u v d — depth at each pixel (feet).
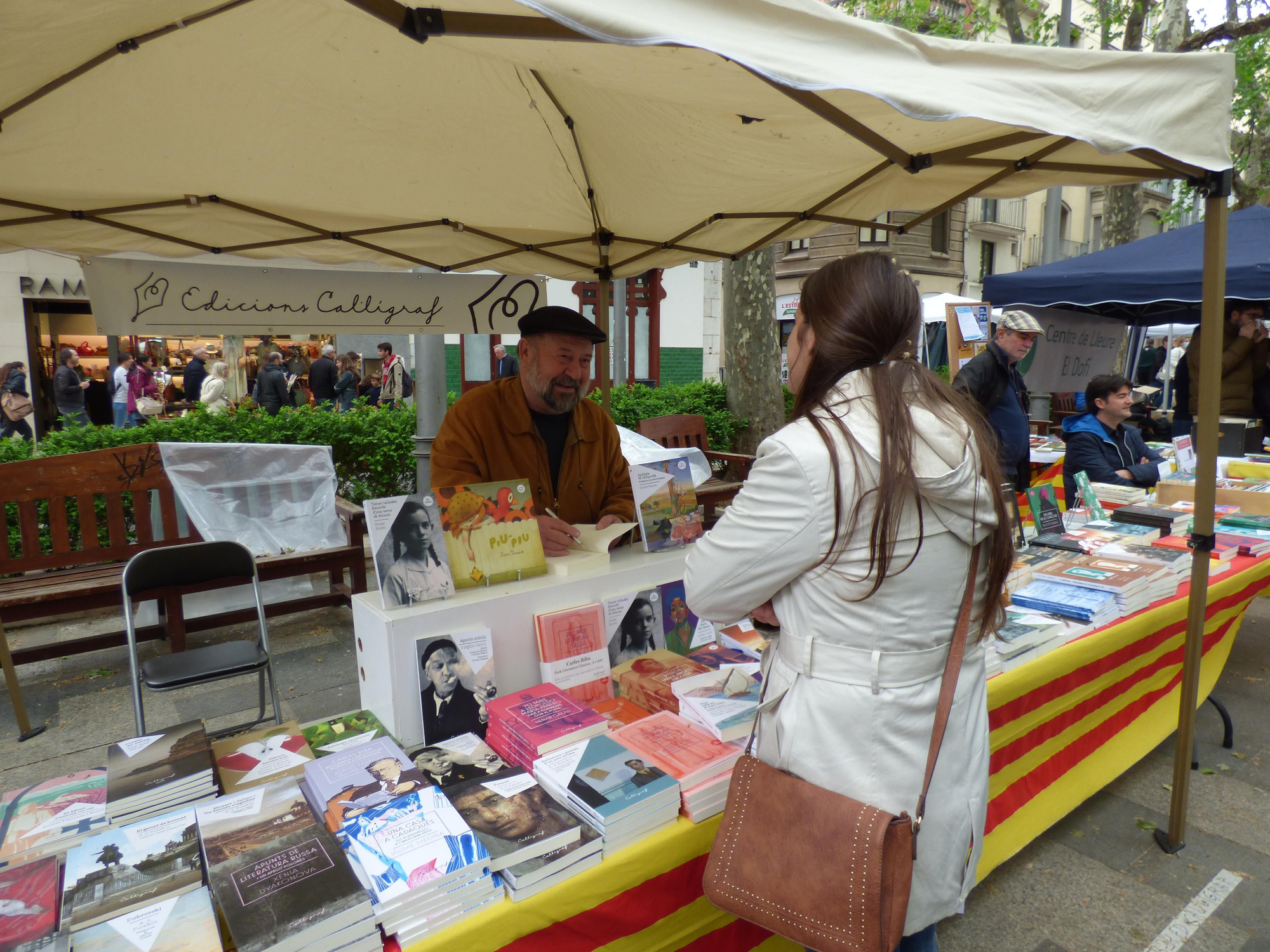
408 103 7.27
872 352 3.82
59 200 7.79
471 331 10.72
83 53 5.64
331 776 4.48
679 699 5.40
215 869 3.58
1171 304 20.12
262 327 9.40
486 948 3.78
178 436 16.79
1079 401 34.83
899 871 3.55
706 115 7.04
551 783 4.56
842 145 7.49
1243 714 11.35
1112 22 33.24
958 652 3.85
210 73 6.31
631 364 39.37
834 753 3.74
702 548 3.96
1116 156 6.95
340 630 14.47
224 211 8.76
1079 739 7.99
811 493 3.53
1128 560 9.02
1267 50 28.68
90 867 3.65
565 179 9.20
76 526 14.75
